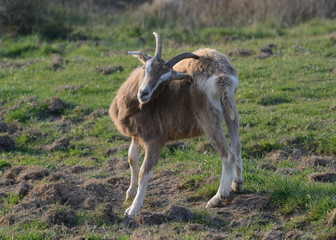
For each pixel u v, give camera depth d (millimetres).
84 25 70812
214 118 21531
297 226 19844
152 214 20766
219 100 21469
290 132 31828
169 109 22281
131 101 22500
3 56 58312
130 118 22875
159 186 25359
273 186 22859
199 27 67500
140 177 22188
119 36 66250
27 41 62438
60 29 66688
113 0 86688
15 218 20609
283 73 44031
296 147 30016
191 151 30484
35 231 18750
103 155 31516
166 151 30891
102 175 27516
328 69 44281
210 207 22234
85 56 56469
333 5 72438
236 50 52438
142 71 22219
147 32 66625
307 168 26422
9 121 37000
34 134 34812
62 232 19344
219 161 27031
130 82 23078
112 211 21453
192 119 22297
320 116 33656
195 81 21719
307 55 49750
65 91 42781
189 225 19734
